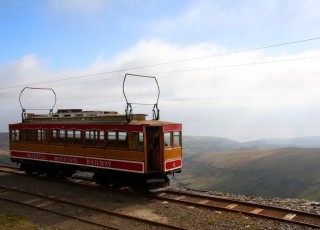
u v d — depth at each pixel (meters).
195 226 12.16
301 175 161.25
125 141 17.47
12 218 13.41
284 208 13.53
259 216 12.80
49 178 22.56
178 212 13.92
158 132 17.41
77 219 13.20
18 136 24.44
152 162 17.59
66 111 24.31
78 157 19.86
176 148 18.39
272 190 149.75
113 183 18.61
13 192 18.30
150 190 16.84
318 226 11.38
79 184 19.98
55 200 16.12
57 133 21.33
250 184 166.62
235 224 12.16
